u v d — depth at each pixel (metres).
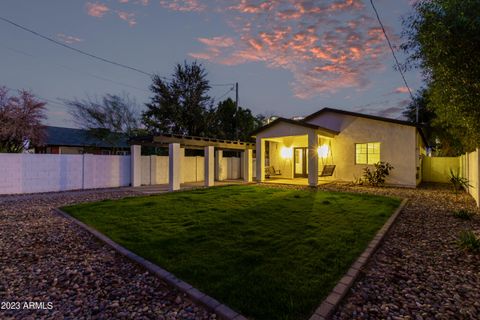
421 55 3.95
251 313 2.17
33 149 17.86
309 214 5.71
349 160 12.84
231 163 16.52
